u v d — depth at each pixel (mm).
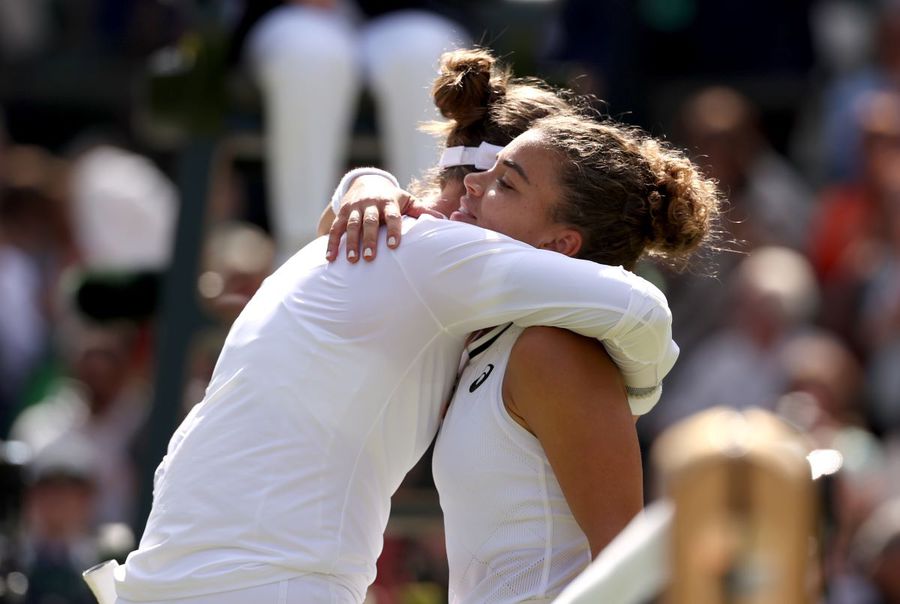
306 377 8609
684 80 27438
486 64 9609
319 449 8570
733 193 24203
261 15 16141
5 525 15547
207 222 15914
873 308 23797
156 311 16766
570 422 8500
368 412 8633
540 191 8914
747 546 5660
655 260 10203
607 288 8438
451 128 9734
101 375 22094
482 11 16406
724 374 22219
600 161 8914
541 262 8500
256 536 8453
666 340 8672
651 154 9156
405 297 8617
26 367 25078
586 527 8508
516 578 8703
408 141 15812
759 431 5805
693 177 9156
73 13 30109
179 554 8555
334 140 15938
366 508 8727
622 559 5957
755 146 25312
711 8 27219
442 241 8641
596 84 21828
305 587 8445
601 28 23422
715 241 10195
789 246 24578
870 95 25969
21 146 30234
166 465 8922
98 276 16781
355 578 8742
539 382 8531
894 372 23094
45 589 17641
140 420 21891
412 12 16406
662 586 5844
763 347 22234
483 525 8797
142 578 8656
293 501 8500
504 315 8539
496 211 9008
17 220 26422
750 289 22375
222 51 15891
